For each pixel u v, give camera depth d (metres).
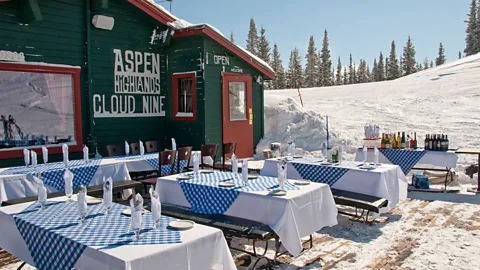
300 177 6.46
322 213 4.59
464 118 14.41
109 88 9.45
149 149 8.64
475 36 50.69
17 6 7.76
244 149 11.59
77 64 8.82
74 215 3.39
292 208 4.00
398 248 4.74
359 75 73.25
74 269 2.69
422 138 12.20
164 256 2.53
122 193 6.49
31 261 3.18
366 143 8.16
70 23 8.66
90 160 6.78
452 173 8.40
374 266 4.21
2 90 7.68
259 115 12.72
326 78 62.22
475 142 11.02
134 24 9.92
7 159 7.78
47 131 8.38
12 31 7.72
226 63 10.87
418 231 5.35
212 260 2.89
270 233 3.88
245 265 4.06
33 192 5.41
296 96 26.61
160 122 10.74
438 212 6.28
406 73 64.12
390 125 14.43
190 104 10.57
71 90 8.74
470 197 7.26
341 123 15.34
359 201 5.21
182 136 10.57
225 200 4.49
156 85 10.56
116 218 3.28
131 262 2.35
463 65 34.44
